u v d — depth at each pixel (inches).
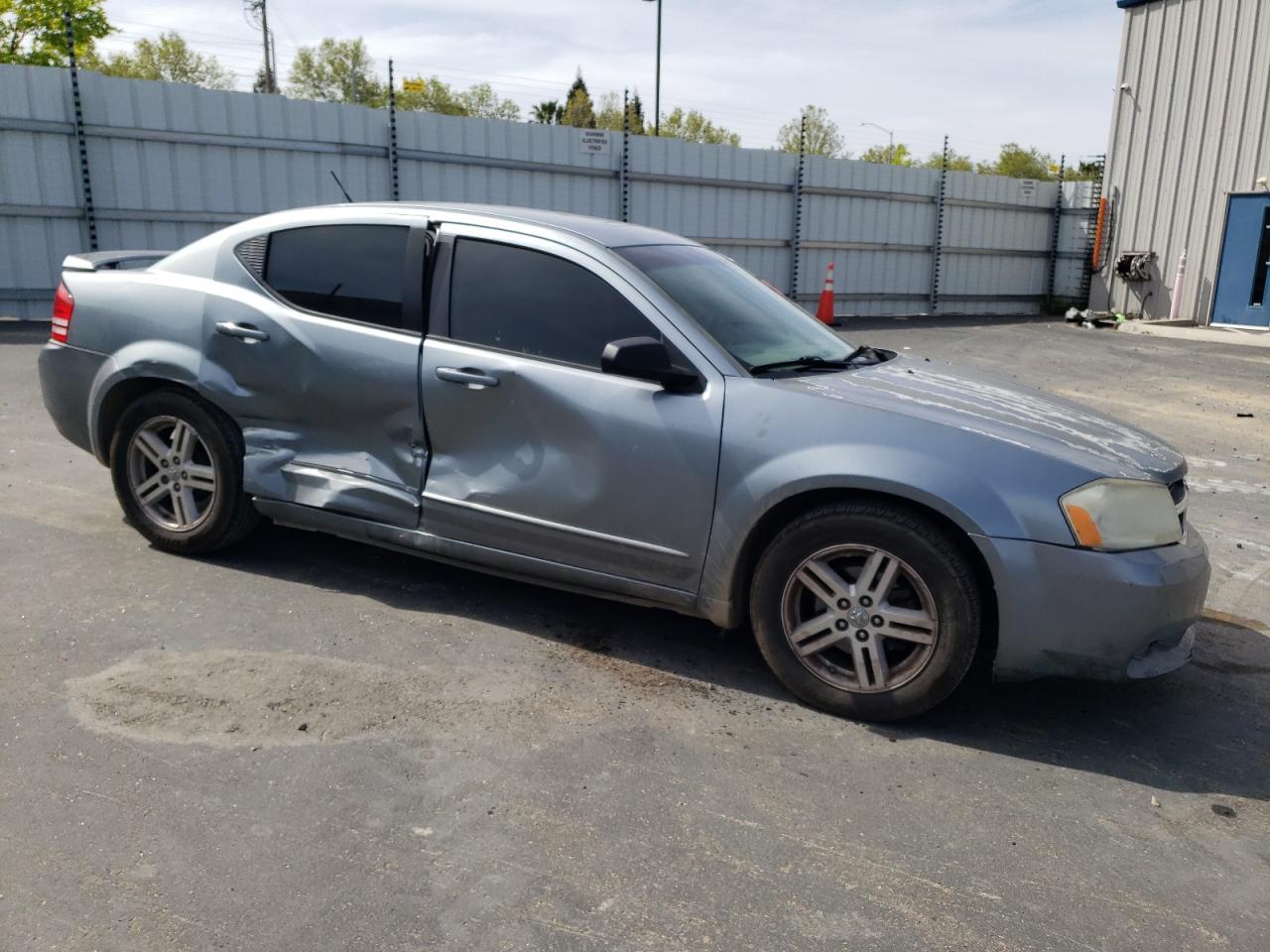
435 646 147.0
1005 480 124.0
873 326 686.5
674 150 651.5
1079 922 94.7
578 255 149.3
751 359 143.3
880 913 94.3
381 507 157.0
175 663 135.9
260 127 514.6
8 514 194.2
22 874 92.4
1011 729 134.2
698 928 90.6
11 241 463.8
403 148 557.9
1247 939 93.9
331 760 114.8
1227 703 145.9
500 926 89.2
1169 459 136.3
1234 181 705.6
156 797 105.4
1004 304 847.7
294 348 160.6
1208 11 711.1
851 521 129.1
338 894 92.2
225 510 169.2
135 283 175.0
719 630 160.2
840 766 121.6
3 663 132.7
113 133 476.7
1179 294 737.0
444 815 105.4
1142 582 121.5
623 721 128.7
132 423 173.2
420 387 152.3
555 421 143.7
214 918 88.1
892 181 755.4
